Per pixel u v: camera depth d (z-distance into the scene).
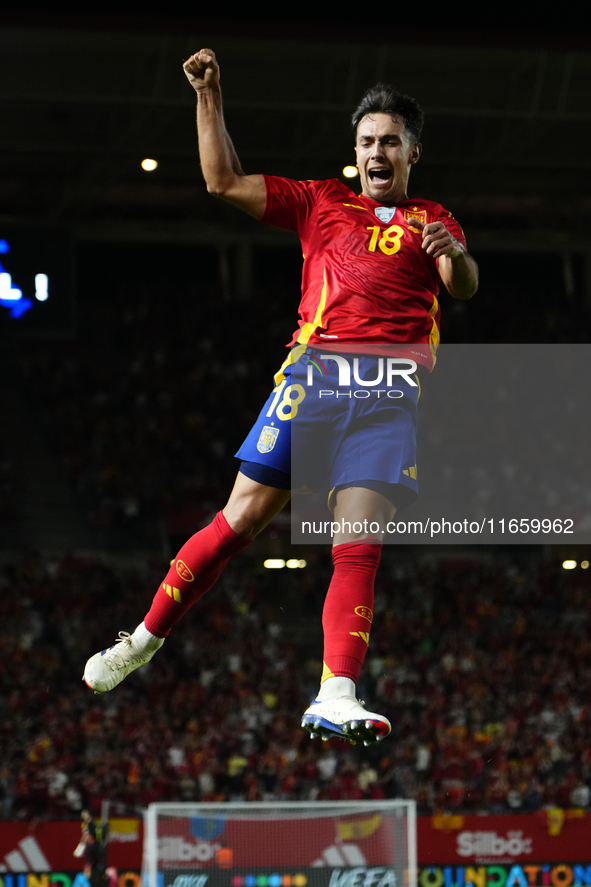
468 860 64.88
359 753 73.69
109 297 129.62
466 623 92.38
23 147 108.81
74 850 61.62
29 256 86.19
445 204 128.88
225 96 98.44
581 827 65.88
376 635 89.81
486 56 92.56
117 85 95.12
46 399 114.19
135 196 125.94
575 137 110.00
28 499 102.94
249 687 81.25
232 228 130.88
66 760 68.31
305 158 112.19
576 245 134.75
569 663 88.88
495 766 73.81
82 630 84.31
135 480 105.31
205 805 45.97
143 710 75.50
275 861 53.03
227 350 122.94
